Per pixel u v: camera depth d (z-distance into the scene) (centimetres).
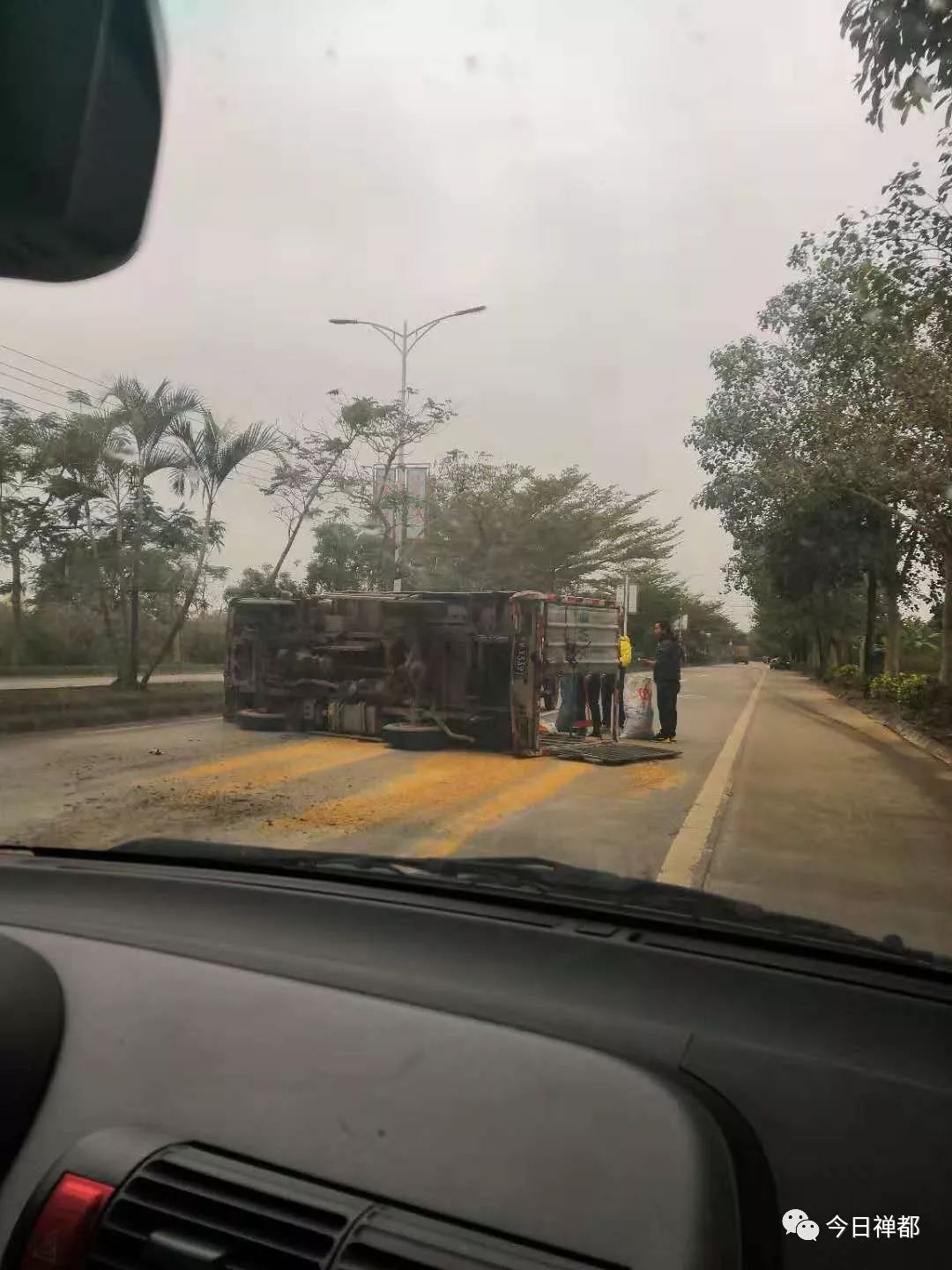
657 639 1540
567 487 2656
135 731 1412
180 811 809
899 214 1308
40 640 2464
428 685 1259
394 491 2234
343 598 1350
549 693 1325
